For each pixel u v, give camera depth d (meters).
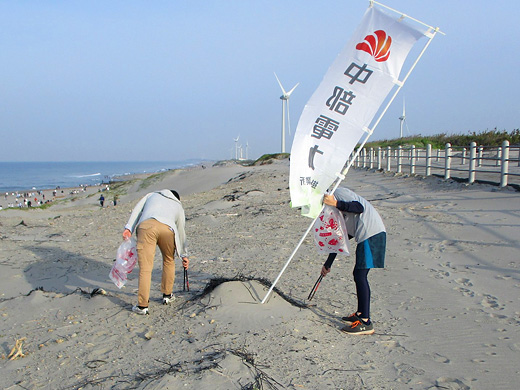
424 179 17.62
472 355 3.96
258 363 3.72
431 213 10.83
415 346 4.21
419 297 5.59
